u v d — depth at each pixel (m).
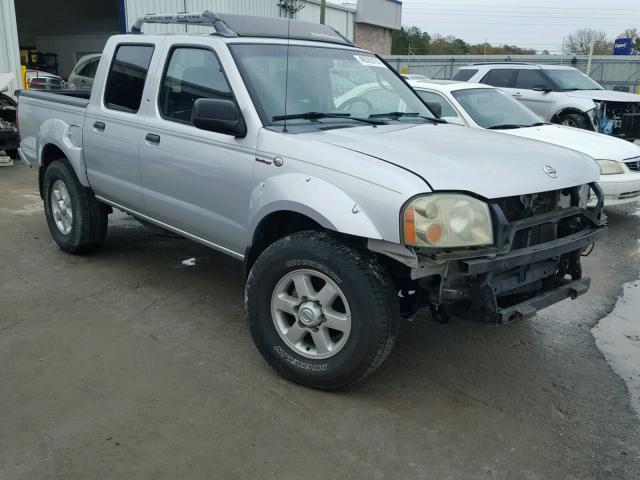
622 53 33.88
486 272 3.08
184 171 4.20
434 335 4.32
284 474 2.78
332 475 2.78
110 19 25.84
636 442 3.11
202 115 3.67
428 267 3.07
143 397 3.36
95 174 5.20
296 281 3.42
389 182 3.03
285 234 3.81
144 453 2.89
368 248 3.15
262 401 3.36
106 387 3.45
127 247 6.10
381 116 4.40
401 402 3.41
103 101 5.08
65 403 3.28
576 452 3.02
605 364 3.96
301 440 3.03
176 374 3.62
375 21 35.25
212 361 3.79
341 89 4.34
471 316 3.26
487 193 3.09
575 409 3.40
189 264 5.63
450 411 3.34
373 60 4.93
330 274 3.24
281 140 3.55
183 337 4.12
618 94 12.01
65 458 2.84
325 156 3.33
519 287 3.41
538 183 3.34
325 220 3.18
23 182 9.19
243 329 4.27
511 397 3.51
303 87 4.10
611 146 7.51
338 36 5.01
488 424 3.23
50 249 5.96
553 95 11.91
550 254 3.34
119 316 4.44
